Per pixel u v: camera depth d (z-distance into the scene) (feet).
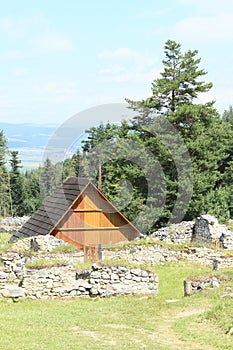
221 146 153.28
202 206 136.46
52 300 60.08
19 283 60.80
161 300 59.93
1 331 44.42
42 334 44.06
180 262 90.27
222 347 41.19
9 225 142.92
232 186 182.80
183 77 141.18
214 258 83.61
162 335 45.50
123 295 62.08
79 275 62.34
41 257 73.46
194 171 134.72
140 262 90.38
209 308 52.21
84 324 48.26
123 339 43.65
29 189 249.55
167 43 147.13
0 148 251.39
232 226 143.02
